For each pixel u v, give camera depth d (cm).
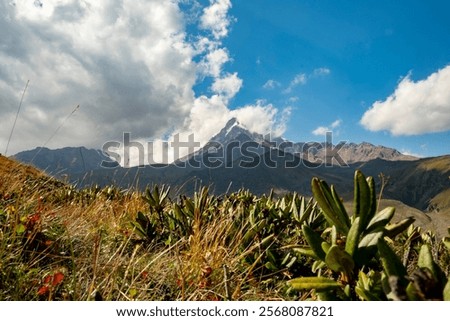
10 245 265
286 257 302
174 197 458
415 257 296
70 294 239
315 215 331
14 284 237
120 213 507
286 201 432
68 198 555
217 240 349
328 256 138
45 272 268
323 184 162
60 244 322
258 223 339
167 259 337
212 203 464
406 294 93
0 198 403
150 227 395
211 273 295
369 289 133
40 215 357
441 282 103
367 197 153
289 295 272
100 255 314
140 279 280
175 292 278
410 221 149
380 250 110
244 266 322
